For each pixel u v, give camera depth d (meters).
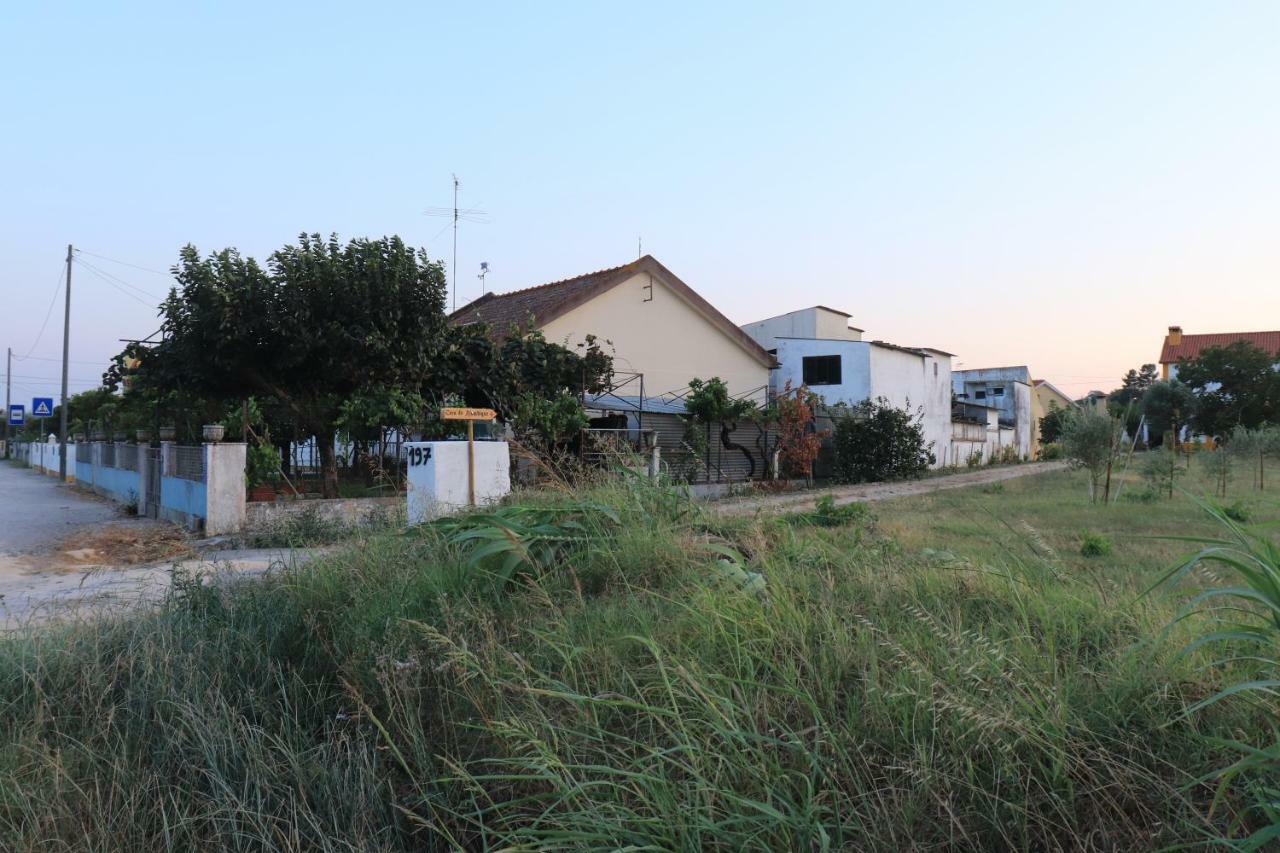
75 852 2.94
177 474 14.05
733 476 22.34
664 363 23.50
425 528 6.10
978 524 10.02
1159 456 16.06
